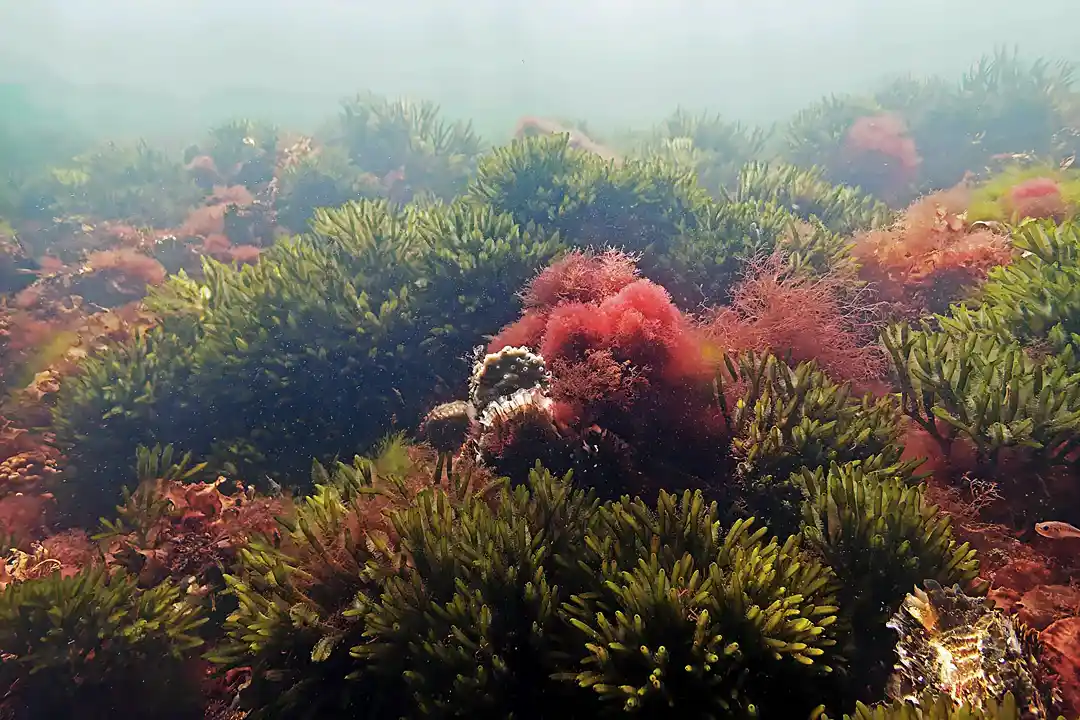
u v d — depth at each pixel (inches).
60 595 152.3
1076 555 134.1
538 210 312.3
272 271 264.1
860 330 220.8
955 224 267.0
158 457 219.9
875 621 122.4
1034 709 101.0
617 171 324.5
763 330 203.5
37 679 144.3
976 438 153.8
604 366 178.2
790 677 106.0
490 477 167.5
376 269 264.2
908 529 128.5
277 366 235.3
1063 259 202.2
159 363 250.1
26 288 425.1
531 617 120.6
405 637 122.0
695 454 172.4
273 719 130.5
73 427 241.0
